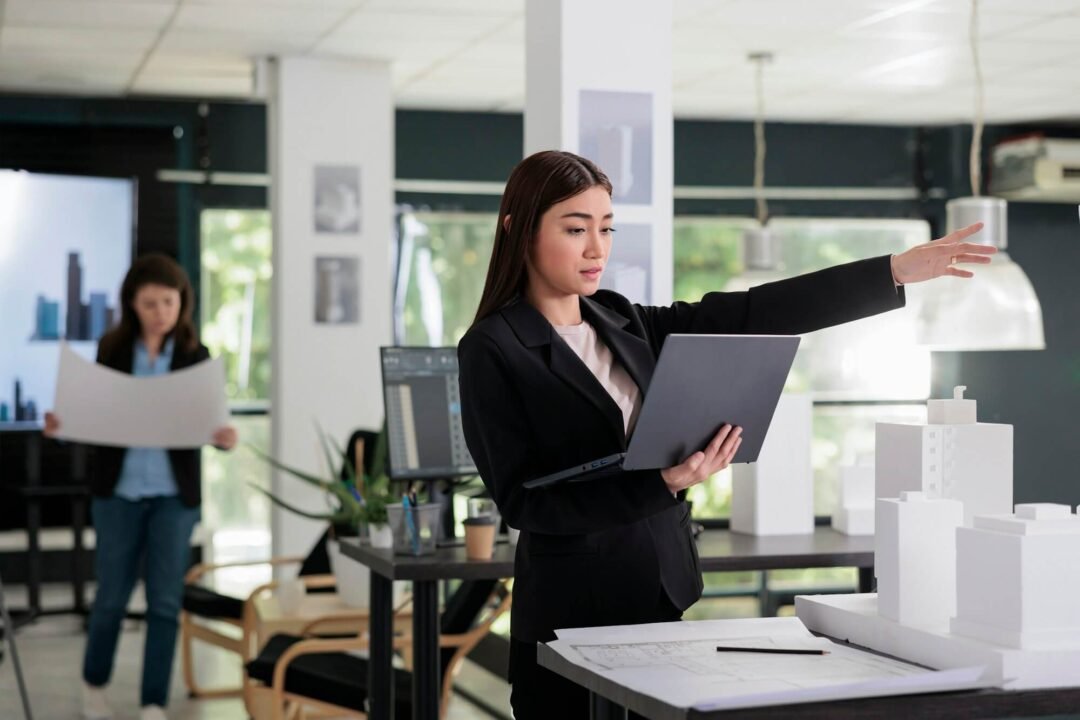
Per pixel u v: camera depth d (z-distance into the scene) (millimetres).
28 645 6629
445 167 8469
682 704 1598
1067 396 9180
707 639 1998
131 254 8062
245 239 8242
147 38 6504
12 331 7891
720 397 2115
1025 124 9016
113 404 4859
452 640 4137
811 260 9070
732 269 8969
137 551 5152
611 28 4293
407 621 4547
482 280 8641
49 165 7945
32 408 7934
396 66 7145
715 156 8875
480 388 2258
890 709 1641
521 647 2355
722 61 6988
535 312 2307
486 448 2266
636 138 4320
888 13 5945
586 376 2271
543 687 2334
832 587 8609
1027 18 6031
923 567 1946
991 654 1724
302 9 5926
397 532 3496
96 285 8008
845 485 3744
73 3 5809
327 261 7047
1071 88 7699
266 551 8266
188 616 5656
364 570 4555
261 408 8266
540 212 2271
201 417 4895
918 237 9156
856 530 3703
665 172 4355
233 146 8180
